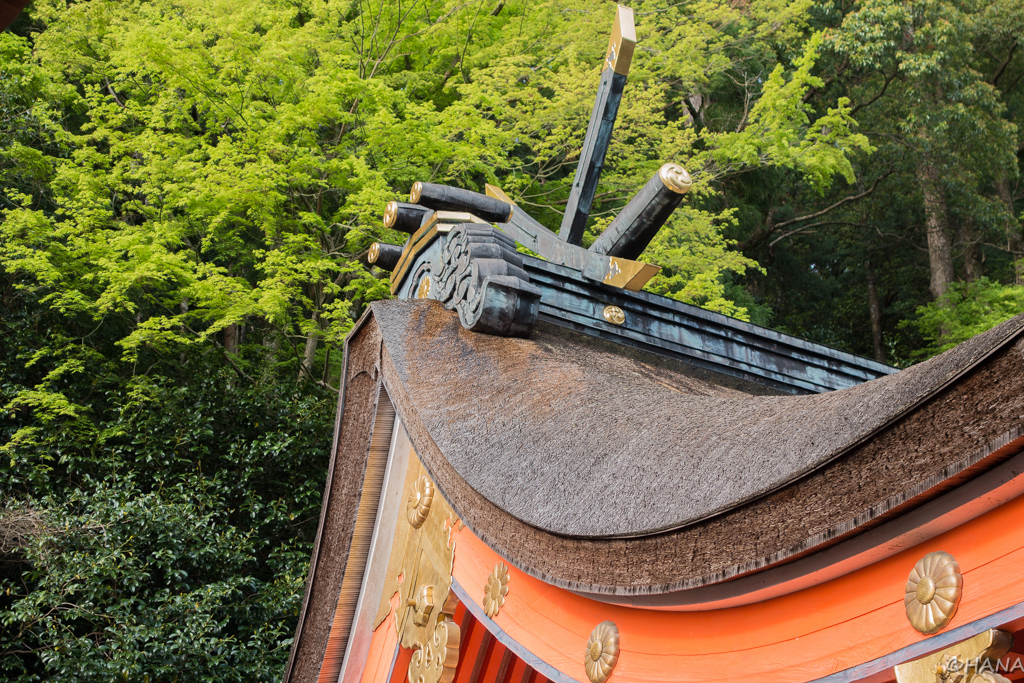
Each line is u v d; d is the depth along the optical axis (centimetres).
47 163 1277
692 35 1549
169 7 1423
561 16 1577
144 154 1230
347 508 412
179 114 1288
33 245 1188
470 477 264
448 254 399
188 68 1210
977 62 1873
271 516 1097
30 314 1223
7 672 853
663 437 228
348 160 1205
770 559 157
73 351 1238
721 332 451
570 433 261
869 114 2020
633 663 228
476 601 323
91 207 1221
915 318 2258
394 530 409
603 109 449
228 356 1330
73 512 1013
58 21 1395
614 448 238
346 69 1330
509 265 374
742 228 1970
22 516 926
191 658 880
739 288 1808
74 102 1377
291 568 1041
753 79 1870
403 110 1298
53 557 900
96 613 876
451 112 1255
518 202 1354
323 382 1335
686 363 434
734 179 1906
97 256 1157
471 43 1553
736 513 165
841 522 146
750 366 448
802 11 1744
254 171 1140
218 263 1526
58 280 1181
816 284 2391
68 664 819
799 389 461
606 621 244
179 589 986
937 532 153
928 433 136
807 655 178
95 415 1228
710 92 1867
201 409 1177
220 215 1175
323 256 1277
